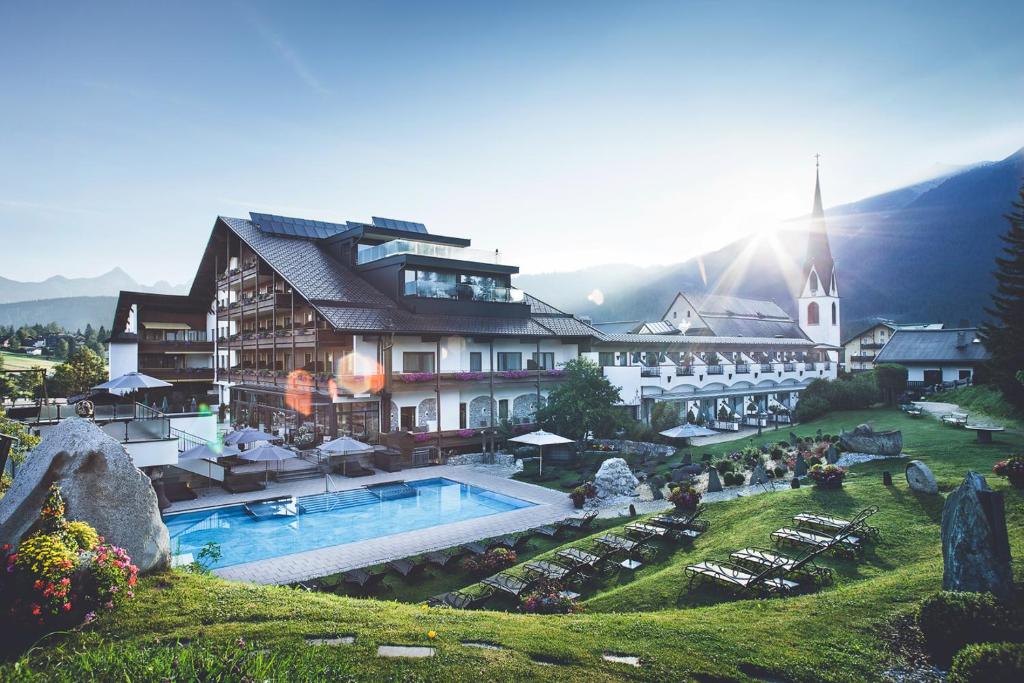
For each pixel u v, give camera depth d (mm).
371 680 7484
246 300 43938
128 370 49719
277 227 46000
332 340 35812
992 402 36594
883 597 10680
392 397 36188
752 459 28281
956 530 9828
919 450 24750
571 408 36531
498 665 8094
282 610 9570
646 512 23188
